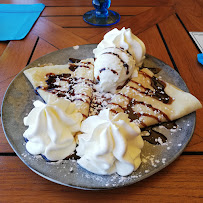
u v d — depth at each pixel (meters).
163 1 0.48
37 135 0.20
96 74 0.29
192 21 0.42
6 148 0.21
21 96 0.26
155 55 0.34
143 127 0.24
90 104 0.27
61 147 0.20
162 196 0.18
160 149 0.21
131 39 0.30
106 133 0.19
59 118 0.21
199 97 0.28
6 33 0.37
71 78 0.29
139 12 0.44
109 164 0.18
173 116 0.24
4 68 0.31
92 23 0.40
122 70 0.28
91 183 0.17
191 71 0.32
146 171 0.19
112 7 0.46
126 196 0.18
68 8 0.45
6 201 0.17
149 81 0.29
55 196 0.18
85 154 0.19
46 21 0.41
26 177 0.19
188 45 0.37
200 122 0.24
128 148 0.19
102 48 0.31
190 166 0.20
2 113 0.23
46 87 0.27
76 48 0.34
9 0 0.47
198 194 0.18
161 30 0.40
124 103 0.26
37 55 0.33
